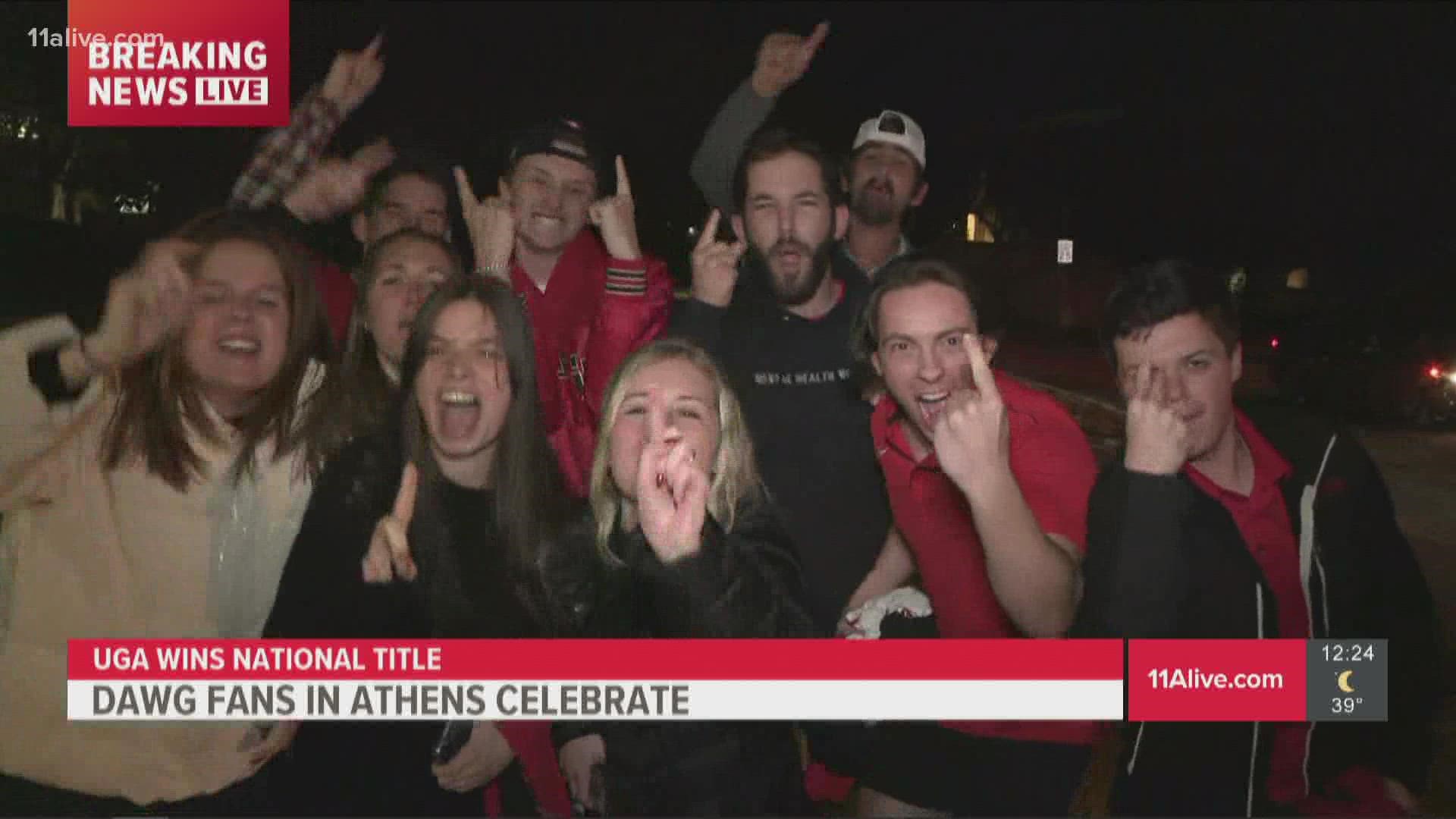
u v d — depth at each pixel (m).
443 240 2.00
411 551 1.91
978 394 1.89
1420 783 2.01
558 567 1.89
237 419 1.93
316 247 2.14
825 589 2.04
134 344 1.92
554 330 2.09
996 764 2.00
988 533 1.87
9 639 1.96
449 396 1.89
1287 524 1.95
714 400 1.85
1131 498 1.94
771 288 2.05
